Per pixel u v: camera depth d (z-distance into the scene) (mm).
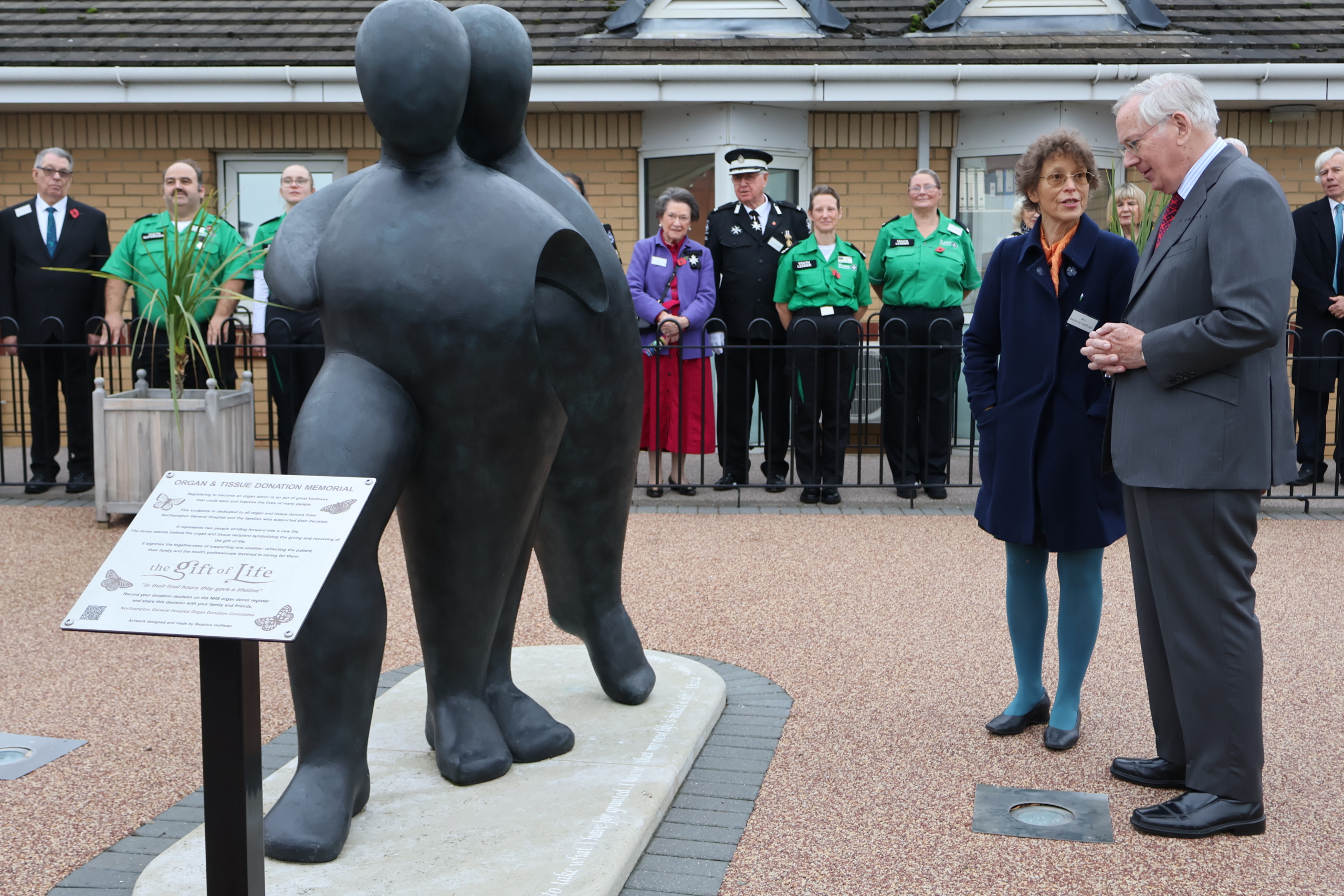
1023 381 3797
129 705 4188
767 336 8164
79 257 8180
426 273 2812
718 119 9773
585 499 3564
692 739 3631
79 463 8211
